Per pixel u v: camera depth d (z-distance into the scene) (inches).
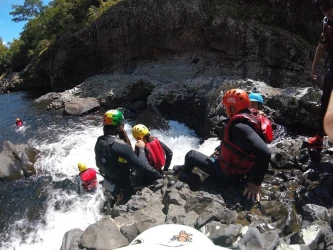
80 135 312.2
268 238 114.3
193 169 172.6
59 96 474.6
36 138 313.6
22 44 873.5
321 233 118.3
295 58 345.4
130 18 450.9
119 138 164.7
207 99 303.6
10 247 165.0
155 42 435.2
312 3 357.7
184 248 83.4
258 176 135.6
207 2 395.9
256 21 368.8
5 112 435.8
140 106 385.4
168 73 415.2
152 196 152.9
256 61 363.6
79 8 703.7
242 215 135.3
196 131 315.9
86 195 194.9
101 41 498.3
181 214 133.8
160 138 295.1
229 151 142.3
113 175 164.2
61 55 557.6
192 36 401.1
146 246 84.5
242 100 137.4
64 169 245.6
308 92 236.4
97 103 404.8
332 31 147.2
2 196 211.3
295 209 139.3
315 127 227.8
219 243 117.5
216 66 386.9
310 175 158.1
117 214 145.3
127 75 450.6
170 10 409.7
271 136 137.4
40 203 198.8
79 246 128.0
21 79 731.4
